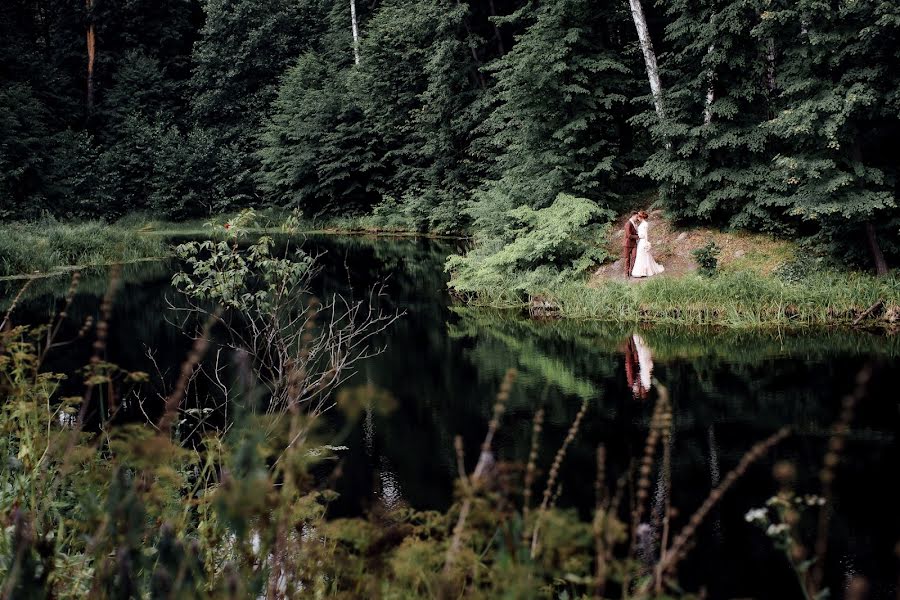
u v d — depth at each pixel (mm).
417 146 36969
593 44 19062
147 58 49219
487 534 1955
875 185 12727
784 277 13398
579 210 16250
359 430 7332
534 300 15531
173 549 1927
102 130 46844
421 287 18859
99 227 30281
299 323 10914
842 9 11344
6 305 16062
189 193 43094
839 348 10227
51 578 1983
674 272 15273
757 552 4578
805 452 6352
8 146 35938
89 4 48312
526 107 19172
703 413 7645
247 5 48219
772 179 14617
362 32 41969
